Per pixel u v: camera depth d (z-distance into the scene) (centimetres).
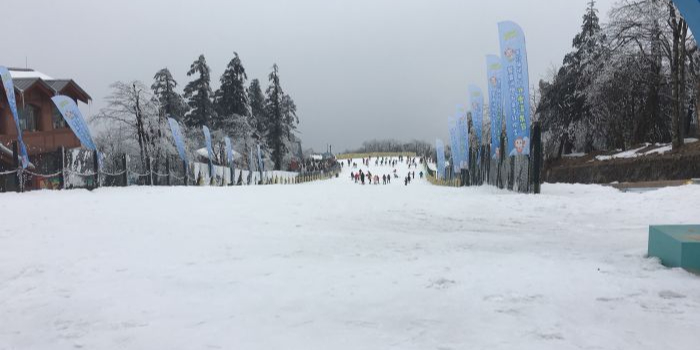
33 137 3198
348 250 681
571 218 1086
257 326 360
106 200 1529
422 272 527
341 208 1327
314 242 752
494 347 310
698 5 552
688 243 511
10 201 1446
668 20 2692
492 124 2225
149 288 472
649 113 3478
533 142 1772
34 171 2267
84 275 528
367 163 10781
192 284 486
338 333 343
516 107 1800
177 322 372
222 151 5597
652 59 3073
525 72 1786
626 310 382
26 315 397
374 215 1157
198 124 6359
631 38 3038
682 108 2644
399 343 321
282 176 6262
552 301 409
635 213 1119
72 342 338
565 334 332
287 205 1408
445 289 454
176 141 3188
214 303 421
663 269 517
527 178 1811
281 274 528
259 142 6938
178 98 5644
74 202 1433
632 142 3600
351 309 399
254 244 730
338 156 14475
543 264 555
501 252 657
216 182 4147
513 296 425
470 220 1070
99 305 419
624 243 731
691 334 330
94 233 837
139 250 676
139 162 3522
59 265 577
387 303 414
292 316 383
